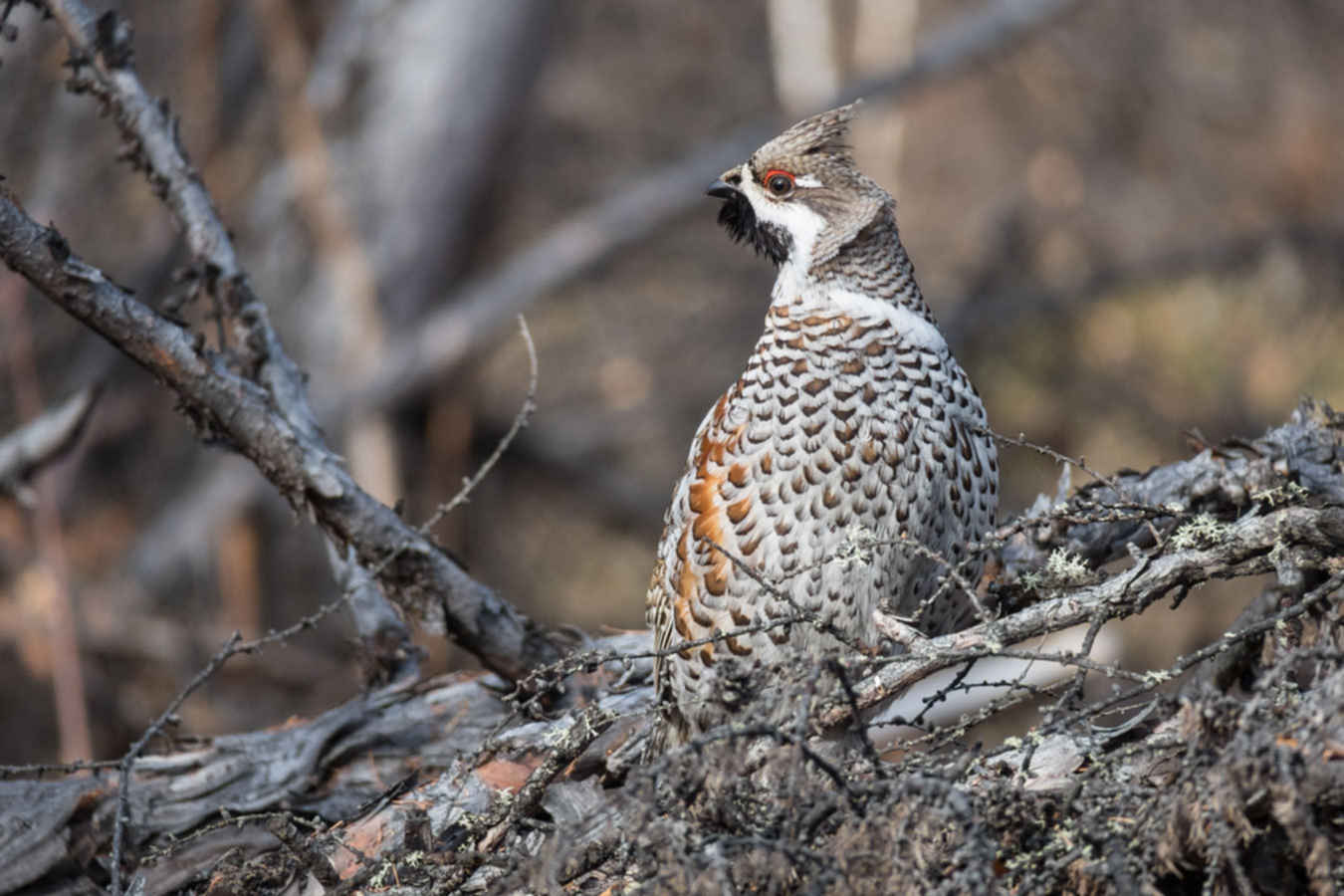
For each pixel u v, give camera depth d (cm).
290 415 682
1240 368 1820
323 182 1678
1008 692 482
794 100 1992
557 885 446
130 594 1486
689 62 2220
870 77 1875
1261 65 2102
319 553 1647
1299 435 613
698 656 580
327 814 643
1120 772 479
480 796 604
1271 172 2041
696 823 438
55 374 1536
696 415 2067
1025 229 2047
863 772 482
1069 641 1011
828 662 439
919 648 491
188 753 648
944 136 2142
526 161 2134
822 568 561
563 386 2067
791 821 426
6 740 1276
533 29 1898
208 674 579
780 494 564
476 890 493
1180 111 2108
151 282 1512
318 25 1803
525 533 1989
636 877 460
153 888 602
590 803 562
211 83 1608
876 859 416
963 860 402
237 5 1672
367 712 682
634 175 2189
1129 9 2136
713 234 2128
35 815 600
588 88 2192
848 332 573
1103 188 2083
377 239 1834
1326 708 423
